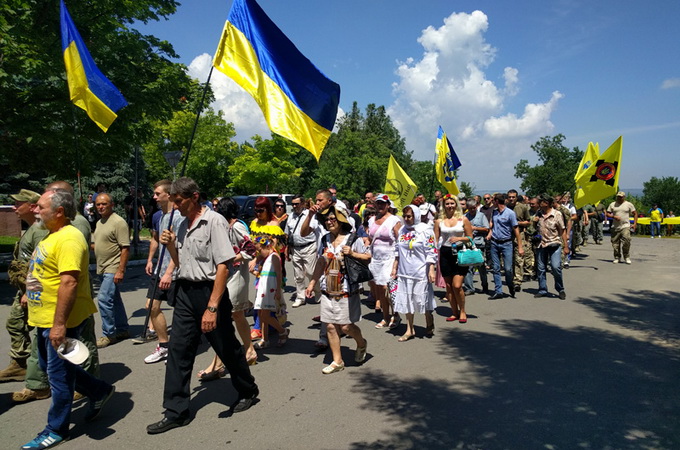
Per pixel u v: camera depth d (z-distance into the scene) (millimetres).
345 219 5016
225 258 3746
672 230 25391
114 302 6141
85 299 3771
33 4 10133
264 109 5508
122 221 5945
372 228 7520
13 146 12594
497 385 4594
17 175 24469
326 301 5000
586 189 12000
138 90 11797
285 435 3658
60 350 3342
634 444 3441
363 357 5270
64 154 12758
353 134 41094
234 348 3986
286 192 53469
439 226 7117
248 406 4125
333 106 5809
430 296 6168
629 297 8586
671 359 5262
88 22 10969
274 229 5840
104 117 6836
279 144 37875
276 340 6211
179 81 13188
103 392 3898
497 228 8695
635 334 6250
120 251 5988
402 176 12570
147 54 12969
